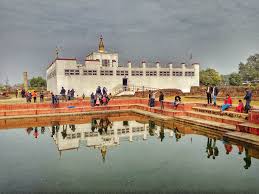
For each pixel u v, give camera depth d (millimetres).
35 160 12148
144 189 8531
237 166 10711
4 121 24625
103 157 12477
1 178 9797
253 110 15789
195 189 8453
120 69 46531
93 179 9570
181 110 24094
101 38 55344
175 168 10633
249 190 8297
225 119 18094
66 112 28500
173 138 16359
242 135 14312
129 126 21438
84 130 20047
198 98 34938
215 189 8461
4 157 12680
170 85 50344
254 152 12766
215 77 80125
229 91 38000
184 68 51344
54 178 9711
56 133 18984
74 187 8812
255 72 109250
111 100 31891
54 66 45625
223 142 14836
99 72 44938
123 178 9594
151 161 11664
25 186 8992
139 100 33188
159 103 28391
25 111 26844
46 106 28594
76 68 43438
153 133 18234
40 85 100812
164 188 8609
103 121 24375
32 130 20312
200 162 11344
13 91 60594
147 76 48531
